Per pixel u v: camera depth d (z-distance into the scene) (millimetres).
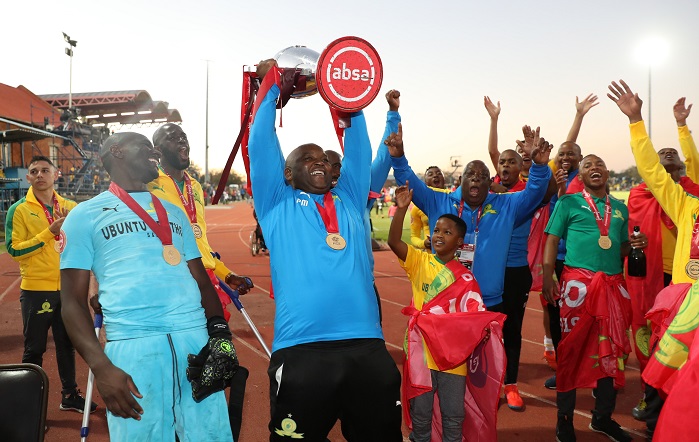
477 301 3555
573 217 4266
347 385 2672
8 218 4379
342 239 2885
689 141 4418
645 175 3779
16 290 9961
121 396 2293
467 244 4176
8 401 2189
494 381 3502
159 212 2619
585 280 4078
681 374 2436
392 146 4125
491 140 5816
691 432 2336
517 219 4316
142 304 2434
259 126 3031
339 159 4262
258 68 3205
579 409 4770
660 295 3447
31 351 4449
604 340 3943
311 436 2693
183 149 3891
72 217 2496
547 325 5777
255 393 5043
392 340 6906
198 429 2475
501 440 4160
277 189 3062
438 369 3400
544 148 4105
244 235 23031
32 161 4539
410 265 3705
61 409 4613
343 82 3004
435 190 4426
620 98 3848
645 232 5137
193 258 2764
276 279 2879
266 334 7098
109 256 2479
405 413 3643
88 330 2377
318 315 2705
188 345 2498
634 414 4555
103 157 2672
